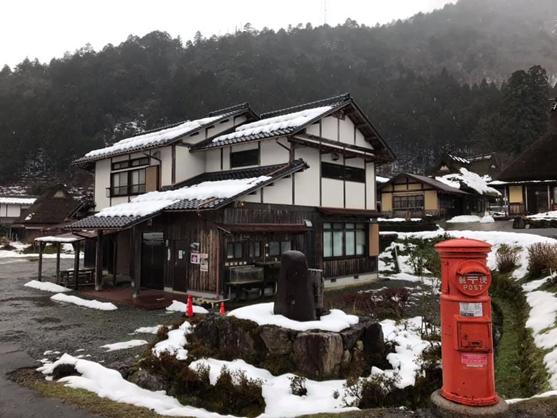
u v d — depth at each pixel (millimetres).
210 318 6227
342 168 16359
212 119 16703
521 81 51812
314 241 14656
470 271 3404
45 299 12547
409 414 3682
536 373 5055
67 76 84812
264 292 12625
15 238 42188
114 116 80688
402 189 34344
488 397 3363
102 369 5469
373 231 17266
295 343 5441
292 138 13328
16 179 66500
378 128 67688
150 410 4277
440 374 5129
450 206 34875
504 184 26625
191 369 5137
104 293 13156
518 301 9445
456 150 62969
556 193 25859
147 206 13125
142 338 8086
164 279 13383
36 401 4656
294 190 14047
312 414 3881
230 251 11945
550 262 9797
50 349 7309
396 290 11047
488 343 3391
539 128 49594
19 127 69625
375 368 5426
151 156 15688
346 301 10508
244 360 5594
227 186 12719
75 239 14312
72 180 66750
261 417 4078
